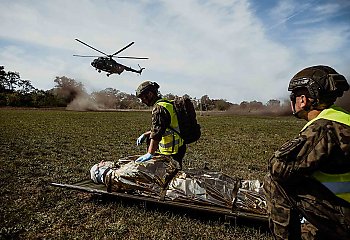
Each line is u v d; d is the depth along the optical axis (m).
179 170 4.29
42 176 6.25
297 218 2.40
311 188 2.22
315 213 2.20
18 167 6.88
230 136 15.25
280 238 2.41
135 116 31.88
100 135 13.81
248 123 24.38
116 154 9.27
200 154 9.77
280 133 17.00
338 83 2.21
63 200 4.79
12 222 3.95
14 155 8.27
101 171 4.61
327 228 2.20
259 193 3.86
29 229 3.81
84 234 3.70
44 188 5.39
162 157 4.48
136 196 4.21
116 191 4.41
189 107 4.70
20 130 14.66
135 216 4.18
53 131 14.78
